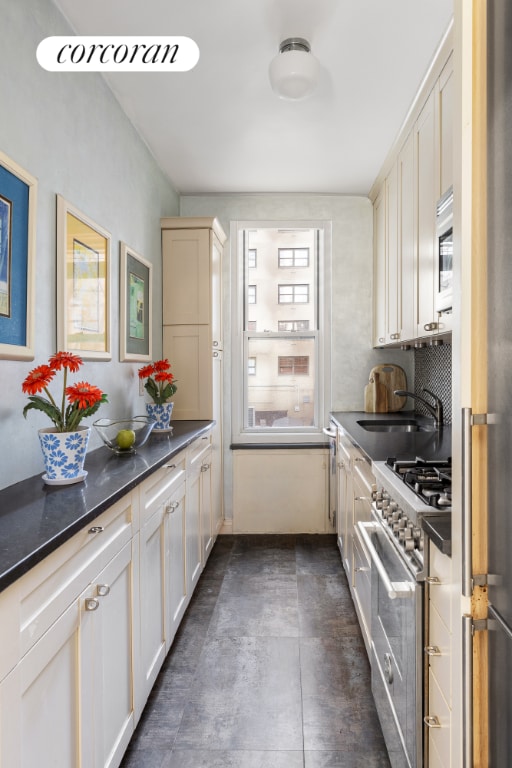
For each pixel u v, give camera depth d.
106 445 1.84
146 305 2.66
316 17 1.75
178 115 2.40
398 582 1.30
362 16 1.75
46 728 0.95
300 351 3.70
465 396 0.84
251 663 1.99
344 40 1.88
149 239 2.80
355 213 3.58
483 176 0.82
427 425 2.88
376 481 1.68
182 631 2.24
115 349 2.20
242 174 3.18
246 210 3.58
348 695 1.80
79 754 1.09
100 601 1.22
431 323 2.09
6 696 0.80
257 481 3.62
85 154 1.87
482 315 0.83
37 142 1.49
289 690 1.83
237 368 3.64
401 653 1.30
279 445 3.59
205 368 3.11
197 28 1.80
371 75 2.10
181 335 3.12
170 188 3.31
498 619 0.76
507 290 0.73
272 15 1.73
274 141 2.71
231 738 1.59
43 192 1.53
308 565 3.00
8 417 1.34
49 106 1.57
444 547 0.97
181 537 2.19
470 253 0.84
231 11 1.71
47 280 1.56
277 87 1.91
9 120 1.34
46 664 0.94
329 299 3.63
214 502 3.24
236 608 2.46
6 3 1.32
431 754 1.12
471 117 0.84
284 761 1.50
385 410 3.52
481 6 0.81
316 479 3.61
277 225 3.59
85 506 1.16
